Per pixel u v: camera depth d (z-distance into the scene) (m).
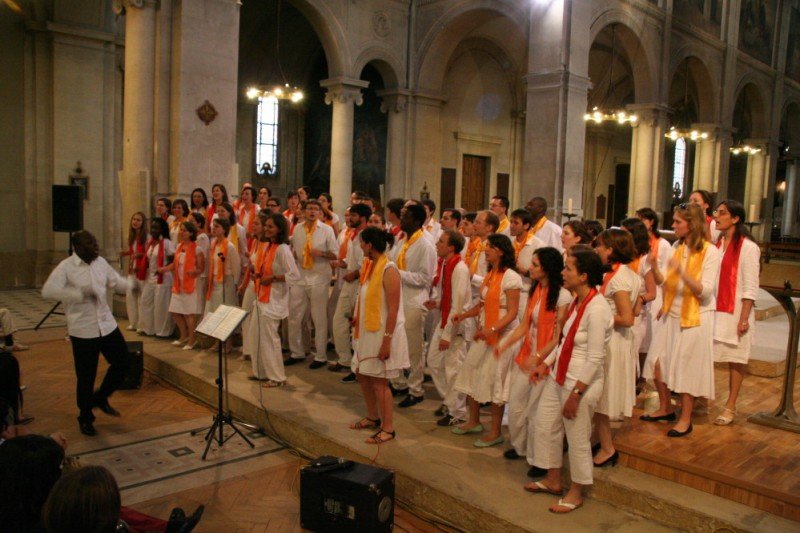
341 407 6.37
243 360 8.09
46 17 14.34
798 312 5.35
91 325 6.06
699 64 22.70
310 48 22.42
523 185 15.47
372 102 20.30
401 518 4.71
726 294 5.32
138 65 11.16
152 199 11.42
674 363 5.12
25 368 8.24
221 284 8.34
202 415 6.84
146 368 8.37
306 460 5.72
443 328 5.91
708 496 4.34
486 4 17.12
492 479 4.79
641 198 20.17
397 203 6.67
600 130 28.41
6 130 14.35
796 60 29.81
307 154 23.00
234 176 11.87
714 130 23.39
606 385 4.68
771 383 6.98
